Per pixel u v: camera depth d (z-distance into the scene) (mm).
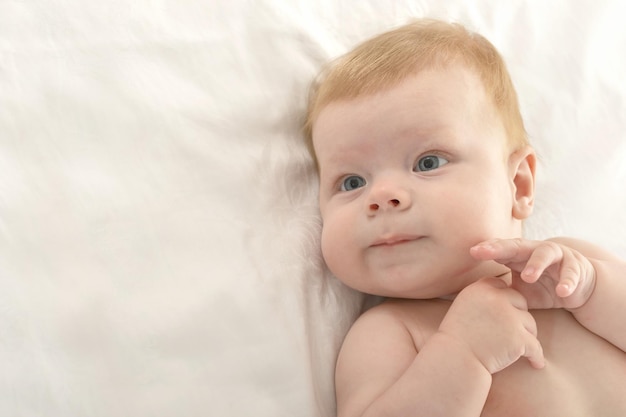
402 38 1155
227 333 1001
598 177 1383
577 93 1432
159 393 948
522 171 1156
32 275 961
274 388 1001
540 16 1476
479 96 1094
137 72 1126
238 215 1088
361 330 1068
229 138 1143
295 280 1073
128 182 1051
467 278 1059
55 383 917
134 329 965
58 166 1034
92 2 1143
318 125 1125
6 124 1039
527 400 973
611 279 1013
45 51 1097
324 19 1309
